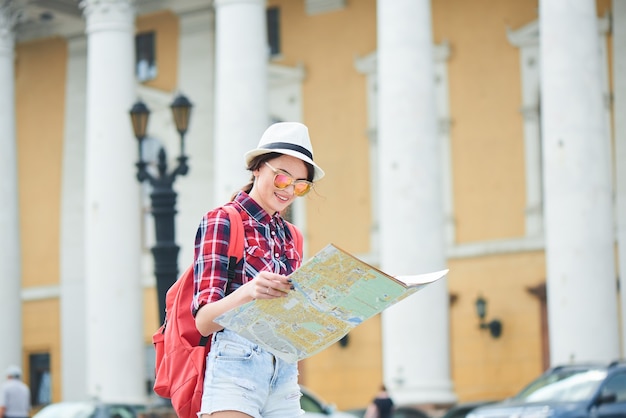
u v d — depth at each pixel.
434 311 32.44
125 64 38.25
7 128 42.50
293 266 6.31
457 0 39.09
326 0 41.00
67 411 25.58
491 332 37.81
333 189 40.69
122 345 37.75
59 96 46.00
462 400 38.12
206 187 42.66
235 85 34.78
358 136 40.50
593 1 31.28
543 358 37.28
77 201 45.53
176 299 6.19
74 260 45.50
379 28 32.97
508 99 38.31
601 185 30.83
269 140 6.26
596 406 22.19
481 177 38.56
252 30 34.97
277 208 6.25
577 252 30.61
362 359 39.41
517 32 38.12
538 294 37.28
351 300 5.71
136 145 38.28
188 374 6.11
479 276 38.25
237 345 6.01
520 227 37.97
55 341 45.66
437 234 32.38
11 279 42.12
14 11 42.81
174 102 24.36
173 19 43.72
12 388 28.19
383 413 30.66
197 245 6.11
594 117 30.88
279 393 6.13
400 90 32.41
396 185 32.38
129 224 37.94
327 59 41.03
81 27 45.44
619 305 35.84
